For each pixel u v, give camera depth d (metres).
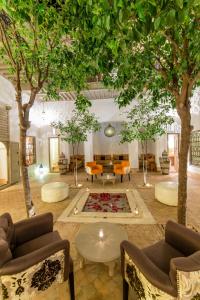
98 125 7.46
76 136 6.92
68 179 8.42
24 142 3.27
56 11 2.01
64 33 2.22
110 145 11.65
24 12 1.92
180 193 2.66
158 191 5.04
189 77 2.20
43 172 10.15
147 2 1.03
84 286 2.18
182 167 2.62
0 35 2.82
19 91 3.10
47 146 10.49
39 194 6.10
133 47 2.19
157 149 9.97
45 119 10.06
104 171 9.84
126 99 3.03
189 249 1.88
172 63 2.42
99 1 1.23
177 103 2.53
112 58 2.03
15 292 1.60
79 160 11.38
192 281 1.37
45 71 3.30
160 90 3.14
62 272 1.87
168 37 1.87
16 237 2.23
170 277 1.41
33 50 2.77
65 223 3.83
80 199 5.41
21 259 1.63
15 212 4.57
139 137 6.67
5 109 7.41
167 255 1.94
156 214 4.23
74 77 3.08
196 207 4.56
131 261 1.78
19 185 7.61
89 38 1.99
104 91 8.09
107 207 4.85
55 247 1.80
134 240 3.14
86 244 2.44
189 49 1.96
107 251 2.29
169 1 1.01
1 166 8.13
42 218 2.48
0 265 1.55
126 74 2.45
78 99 3.30
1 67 6.07
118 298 2.03
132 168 9.89
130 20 1.20
